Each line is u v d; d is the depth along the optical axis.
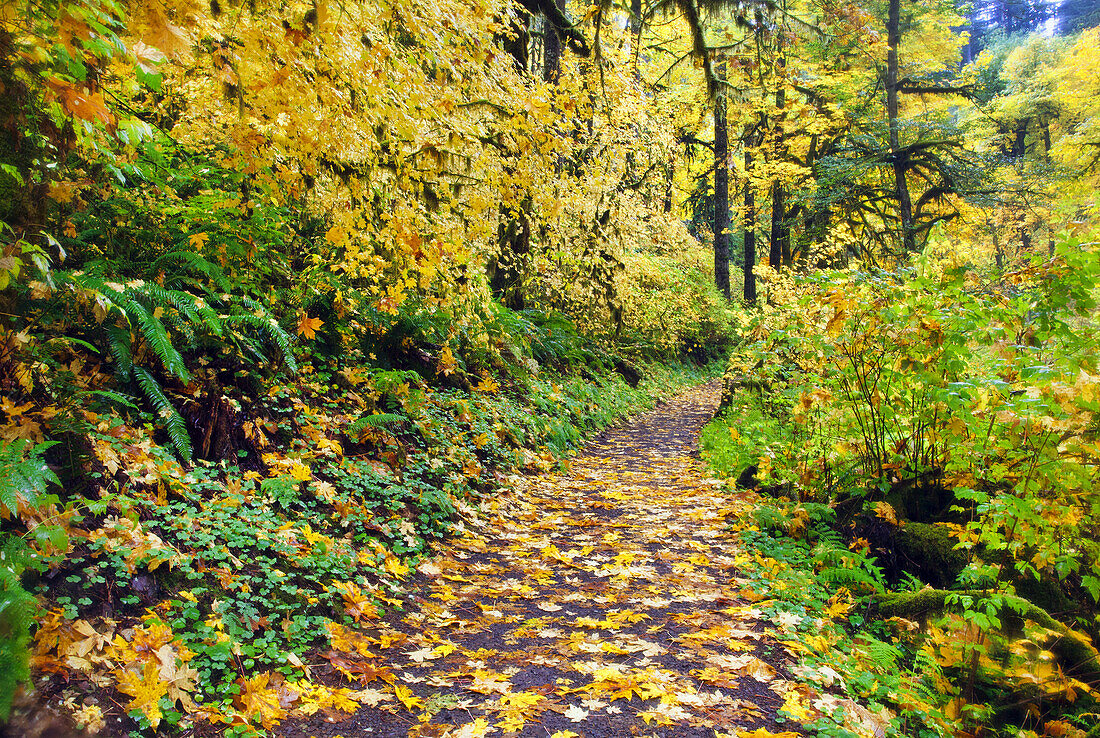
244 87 4.28
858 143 20.50
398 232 5.21
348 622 3.47
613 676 2.99
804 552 4.80
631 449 9.38
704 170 26.19
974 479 4.67
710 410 14.05
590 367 12.95
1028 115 32.56
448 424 6.54
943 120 21.17
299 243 6.23
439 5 4.68
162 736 2.32
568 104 8.29
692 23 13.31
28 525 2.69
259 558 3.51
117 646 2.54
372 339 6.78
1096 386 3.70
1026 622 3.41
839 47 23.09
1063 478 3.82
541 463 7.41
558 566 4.63
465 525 5.29
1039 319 4.23
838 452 5.20
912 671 3.44
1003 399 4.32
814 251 17.44
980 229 21.58
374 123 5.09
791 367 6.45
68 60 2.56
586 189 11.41
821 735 2.53
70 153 3.99
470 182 7.25
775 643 3.37
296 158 4.80
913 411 5.00
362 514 4.48
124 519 3.08
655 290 18.16
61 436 3.21
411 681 3.00
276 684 2.77
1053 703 3.30
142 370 3.83
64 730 2.13
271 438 4.64
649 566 4.58
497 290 11.28
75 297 3.66
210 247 4.86
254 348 4.90
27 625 2.14
